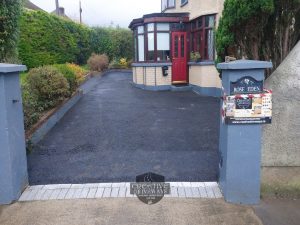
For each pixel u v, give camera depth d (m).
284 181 3.86
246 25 4.20
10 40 6.46
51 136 6.53
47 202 3.72
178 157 5.15
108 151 5.51
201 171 4.57
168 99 11.24
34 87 7.68
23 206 3.65
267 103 3.45
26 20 13.94
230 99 3.46
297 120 3.98
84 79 15.88
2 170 3.67
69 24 18.42
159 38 13.88
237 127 3.53
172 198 3.75
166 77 13.96
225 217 3.36
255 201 3.63
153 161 4.99
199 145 5.75
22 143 4.02
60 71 9.30
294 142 4.02
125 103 10.38
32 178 4.44
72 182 4.30
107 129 6.96
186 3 14.16
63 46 17.22
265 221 3.29
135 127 7.11
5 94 3.55
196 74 12.91
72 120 7.92
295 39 4.40
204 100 10.88
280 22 4.29
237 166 3.59
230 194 3.64
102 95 12.34
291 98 3.95
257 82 3.42
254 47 4.36
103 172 4.60
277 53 4.43
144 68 14.20
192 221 3.29
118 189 4.00
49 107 7.83
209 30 11.81
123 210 3.51
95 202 3.69
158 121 7.68
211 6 11.52
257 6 3.91
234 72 3.41
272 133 4.02
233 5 4.13
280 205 3.60
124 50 26.59
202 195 3.82
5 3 6.22
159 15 13.58
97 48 24.72
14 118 3.77
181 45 14.02
